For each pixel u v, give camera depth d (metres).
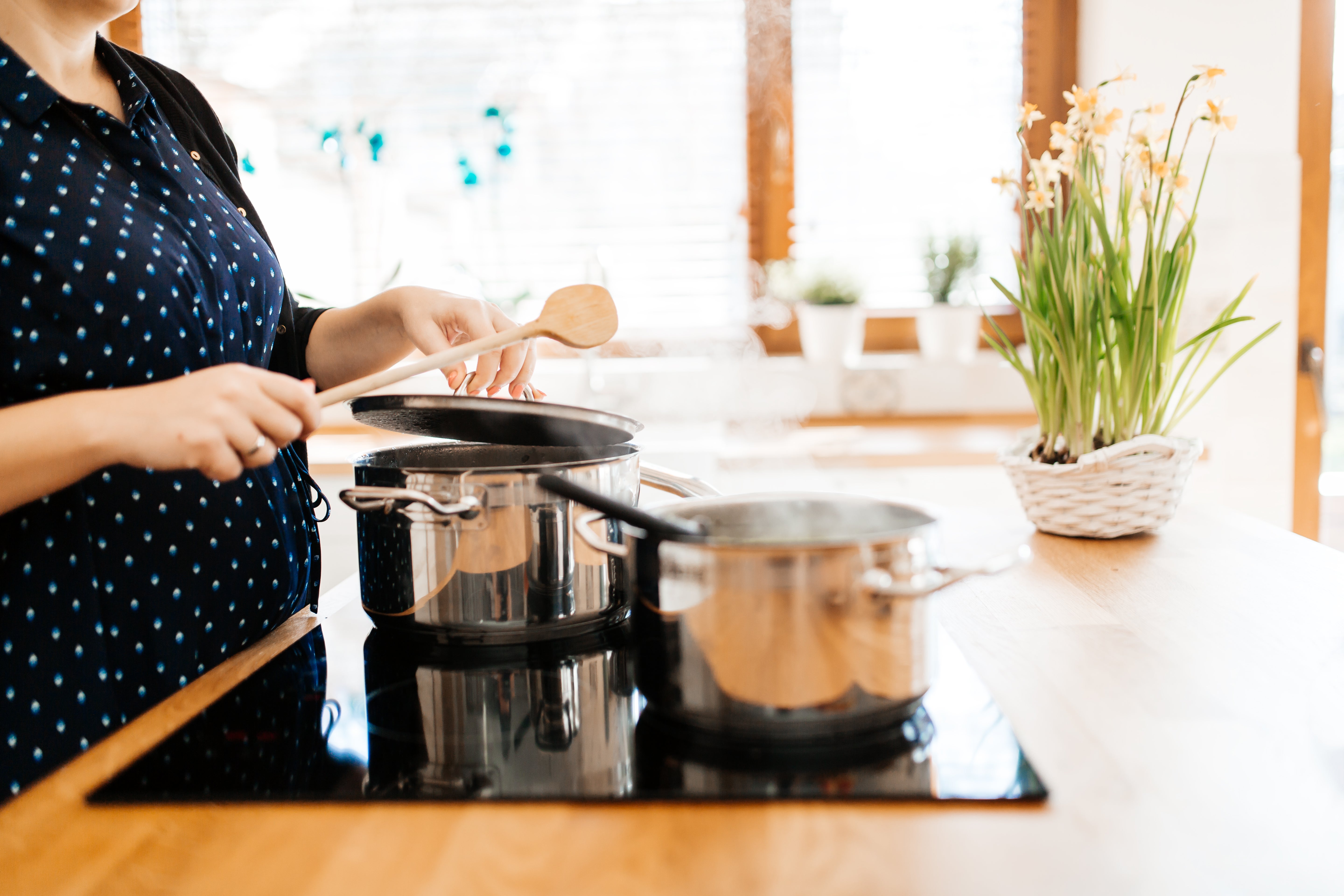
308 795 0.48
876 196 2.52
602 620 0.73
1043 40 2.41
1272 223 2.11
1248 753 0.51
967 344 2.45
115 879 0.41
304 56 2.49
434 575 0.70
